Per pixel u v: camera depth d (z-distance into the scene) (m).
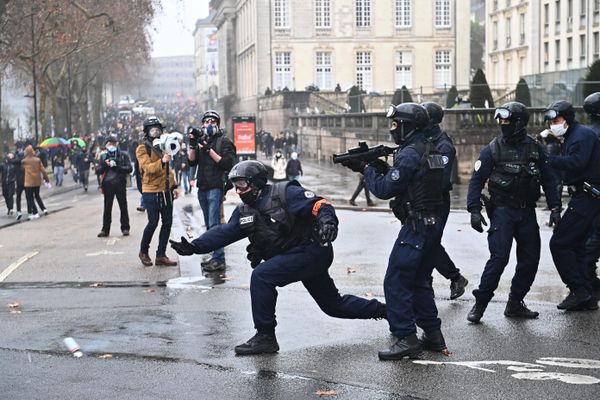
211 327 12.41
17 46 72.00
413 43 114.75
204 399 9.15
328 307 11.31
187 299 14.48
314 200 10.70
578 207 13.18
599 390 9.30
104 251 20.56
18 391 9.49
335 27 114.44
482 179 12.75
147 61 107.19
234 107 148.75
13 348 11.34
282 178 46.59
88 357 10.84
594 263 14.96
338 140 69.31
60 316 13.28
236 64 149.50
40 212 34.28
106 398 9.22
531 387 9.40
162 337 11.86
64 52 78.19
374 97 88.81
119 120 149.12
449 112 47.41
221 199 17.25
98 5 80.69
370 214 30.94
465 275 16.81
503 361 10.46
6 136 90.88
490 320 12.77
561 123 13.20
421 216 10.63
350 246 21.34
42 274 17.31
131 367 10.38
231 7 151.38
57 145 59.88
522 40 92.44
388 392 9.26
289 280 10.84
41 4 67.62
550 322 12.59
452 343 11.41
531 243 12.75
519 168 12.58
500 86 91.69
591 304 13.45
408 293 10.69
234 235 10.92
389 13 114.62
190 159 17.20
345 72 114.94
